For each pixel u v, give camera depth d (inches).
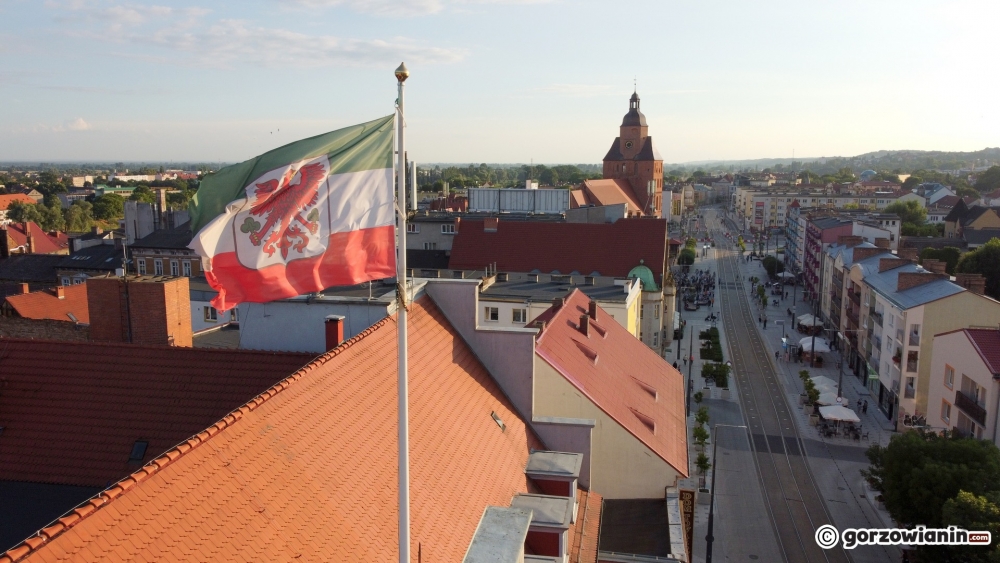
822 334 4832.7
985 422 2210.9
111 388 988.6
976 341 2343.8
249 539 561.3
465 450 962.7
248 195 591.8
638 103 7076.8
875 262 4037.9
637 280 3080.7
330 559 613.0
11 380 994.1
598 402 1336.1
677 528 1157.1
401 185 557.9
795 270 7234.3
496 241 3567.9
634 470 1301.7
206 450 596.1
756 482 2513.5
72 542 447.5
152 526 502.6
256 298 590.2
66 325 1568.7
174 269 4148.6
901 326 3090.6
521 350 1218.0
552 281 3102.9
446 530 789.2
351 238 612.1
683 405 1759.4
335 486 694.5
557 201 4936.0
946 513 1612.9
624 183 6929.1
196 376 997.8
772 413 3262.8
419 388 985.5
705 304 5920.3
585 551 1010.1
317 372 813.2
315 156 609.9
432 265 3703.3
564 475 1064.2
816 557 2012.8
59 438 936.9
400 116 557.6
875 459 2097.7
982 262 4505.4
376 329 1008.2
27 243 5383.9
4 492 884.0
